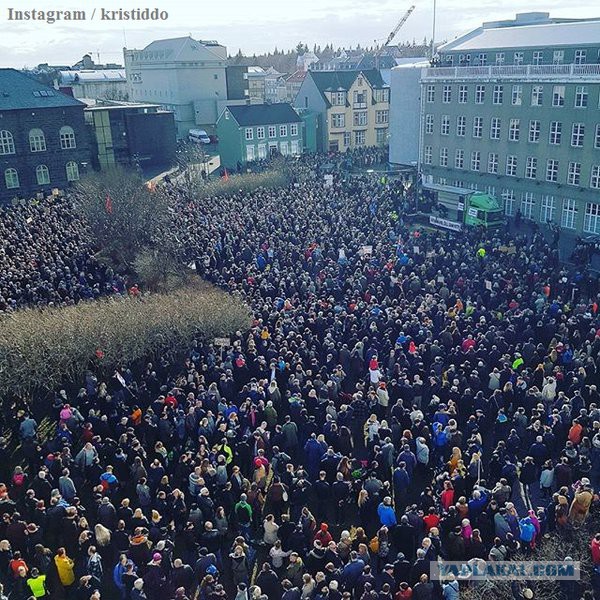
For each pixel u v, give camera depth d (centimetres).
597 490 1834
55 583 1552
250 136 8256
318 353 2409
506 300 2878
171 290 3191
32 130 6400
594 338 2466
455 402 2105
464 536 1518
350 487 1770
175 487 1767
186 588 1476
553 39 5028
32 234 4009
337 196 5209
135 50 11219
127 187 4447
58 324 2472
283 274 3247
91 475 1808
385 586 1323
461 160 5753
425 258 3503
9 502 1655
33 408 2362
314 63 16700
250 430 2028
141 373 2502
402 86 7075
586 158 4638
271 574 1440
